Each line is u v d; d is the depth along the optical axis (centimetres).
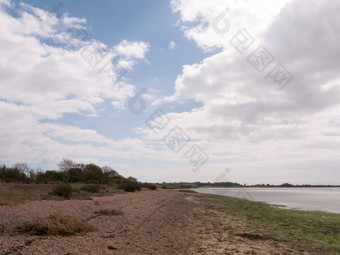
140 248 897
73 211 1443
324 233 1383
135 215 1592
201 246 1006
